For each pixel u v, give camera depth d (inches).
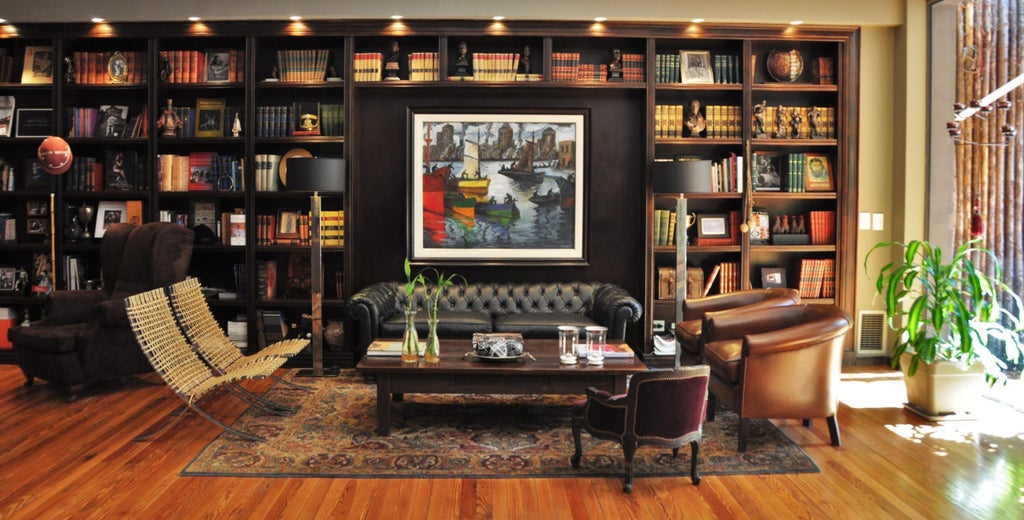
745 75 240.5
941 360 181.0
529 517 123.2
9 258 256.5
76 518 121.5
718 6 231.3
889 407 193.5
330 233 241.4
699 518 123.1
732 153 246.7
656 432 133.1
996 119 207.0
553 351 180.7
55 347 193.2
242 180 242.5
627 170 254.1
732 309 187.8
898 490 135.5
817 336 156.4
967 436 168.2
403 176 252.5
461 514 124.2
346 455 153.3
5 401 195.2
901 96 237.6
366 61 238.8
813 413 159.0
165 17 231.1
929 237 233.3
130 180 245.4
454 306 245.9
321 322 232.8
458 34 235.3
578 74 241.3
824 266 246.7
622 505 128.5
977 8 217.9
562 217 252.1
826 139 243.4
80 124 243.3
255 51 238.1
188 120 244.7
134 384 215.5
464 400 200.1
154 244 212.4
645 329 243.3
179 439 163.6
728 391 163.3
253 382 218.1
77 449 156.5
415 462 149.3
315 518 122.3
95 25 235.6
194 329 189.6
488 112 249.8
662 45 250.4
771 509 126.9
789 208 255.9
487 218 251.3
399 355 173.5
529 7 230.5
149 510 125.0
